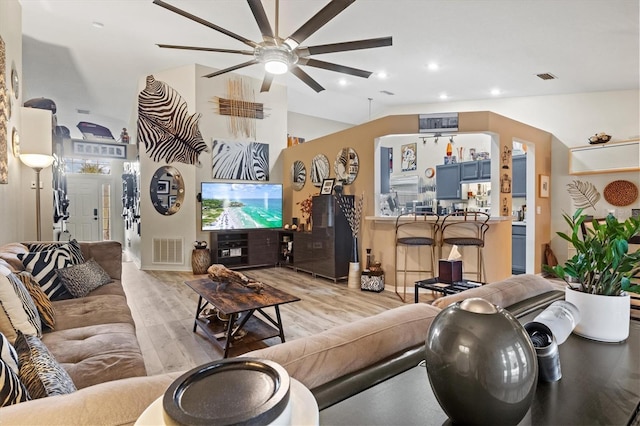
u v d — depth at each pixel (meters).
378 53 4.40
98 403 0.60
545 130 5.70
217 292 2.80
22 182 4.03
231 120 6.30
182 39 4.68
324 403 0.70
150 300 4.14
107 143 8.07
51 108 4.57
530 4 3.12
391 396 0.73
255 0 2.50
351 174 5.36
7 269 1.86
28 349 1.13
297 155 6.58
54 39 4.77
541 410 0.69
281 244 6.53
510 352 0.60
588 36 3.60
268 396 0.47
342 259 5.15
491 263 4.39
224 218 6.05
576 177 5.42
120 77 6.32
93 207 9.27
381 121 4.85
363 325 0.97
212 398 0.47
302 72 3.46
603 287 1.07
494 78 5.05
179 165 6.04
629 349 0.98
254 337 2.73
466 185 6.68
